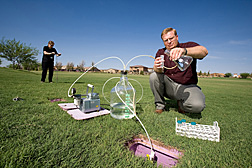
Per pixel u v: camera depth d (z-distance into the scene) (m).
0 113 1.99
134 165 1.17
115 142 1.47
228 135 1.79
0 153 1.15
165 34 2.20
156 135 1.71
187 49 1.68
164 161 1.44
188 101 2.29
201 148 1.46
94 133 1.60
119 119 2.11
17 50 31.34
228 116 2.67
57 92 4.07
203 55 1.78
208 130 1.72
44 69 6.26
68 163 1.12
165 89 2.68
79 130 1.65
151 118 2.28
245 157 1.34
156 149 1.58
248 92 7.62
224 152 1.40
